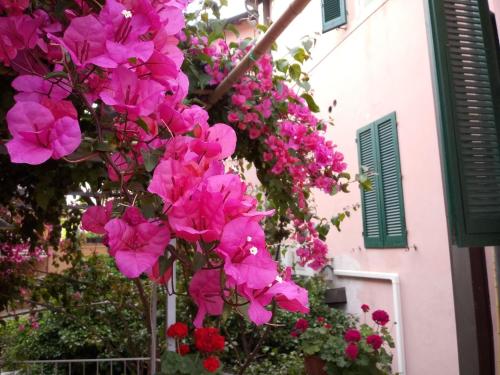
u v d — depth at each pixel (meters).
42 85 0.72
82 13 0.76
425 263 3.34
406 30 3.60
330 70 4.91
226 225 0.58
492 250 2.38
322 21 4.74
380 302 3.92
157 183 0.60
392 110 3.78
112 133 0.76
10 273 3.17
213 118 2.23
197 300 0.69
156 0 0.75
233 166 3.06
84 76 0.71
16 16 0.74
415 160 3.47
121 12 0.65
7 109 0.94
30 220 2.65
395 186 3.71
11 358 4.11
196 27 2.02
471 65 1.77
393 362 3.65
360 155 4.25
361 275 4.14
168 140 0.72
